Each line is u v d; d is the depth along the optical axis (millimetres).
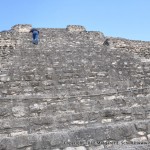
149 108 9102
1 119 9312
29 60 20141
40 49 22531
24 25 28469
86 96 12570
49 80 16922
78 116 9375
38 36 24234
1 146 6410
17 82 16172
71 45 24422
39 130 8852
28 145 6539
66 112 10938
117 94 12180
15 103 10859
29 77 17141
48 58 20609
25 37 24922
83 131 6801
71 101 12406
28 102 11289
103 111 9336
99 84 16797
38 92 15578
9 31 25938
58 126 9086
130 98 10430
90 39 26297
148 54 26625
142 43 26781
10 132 8562
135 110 9086
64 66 19453
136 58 22750
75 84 16797
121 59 21766
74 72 18688
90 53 22391
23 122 8797
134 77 18594
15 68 18453
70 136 6723
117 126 6961
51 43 24375
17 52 21688
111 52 23312
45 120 9031
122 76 18641
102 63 20516
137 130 7027
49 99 11867
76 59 20812
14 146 6469
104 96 12453
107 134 6809
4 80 16547
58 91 15719
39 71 18312
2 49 23281
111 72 18938
